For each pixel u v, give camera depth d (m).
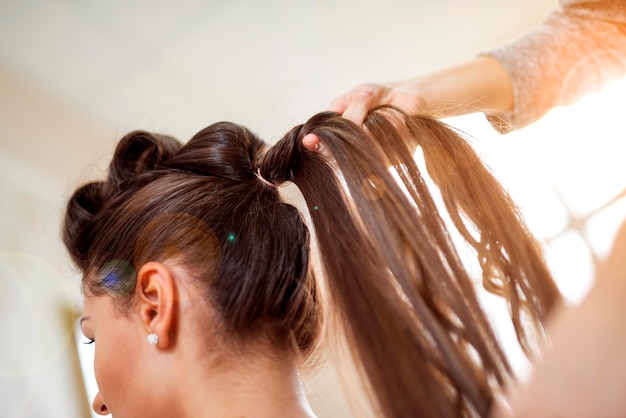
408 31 2.58
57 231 2.21
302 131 0.67
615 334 0.25
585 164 2.11
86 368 2.06
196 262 0.62
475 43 2.71
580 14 0.92
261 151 0.79
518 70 0.92
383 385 0.46
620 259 0.26
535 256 0.59
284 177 0.67
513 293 0.57
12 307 1.92
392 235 0.54
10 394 1.78
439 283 0.52
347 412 1.32
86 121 2.42
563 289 0.73
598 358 0.25
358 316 0.50
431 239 0.56
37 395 1.86
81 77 2.29
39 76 2.20
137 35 2.22
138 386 0.62
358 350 0.49
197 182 0.68
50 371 1.93
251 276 0.61
